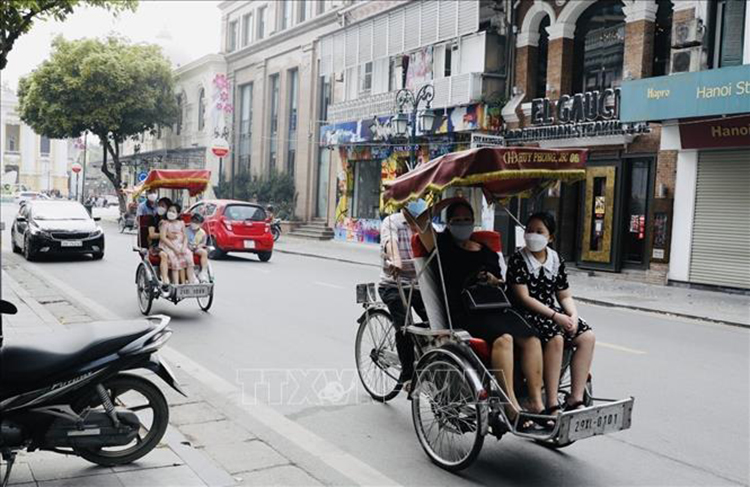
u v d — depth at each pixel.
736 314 12.51
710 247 15.86
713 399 6.70
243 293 13.30
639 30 17.50
